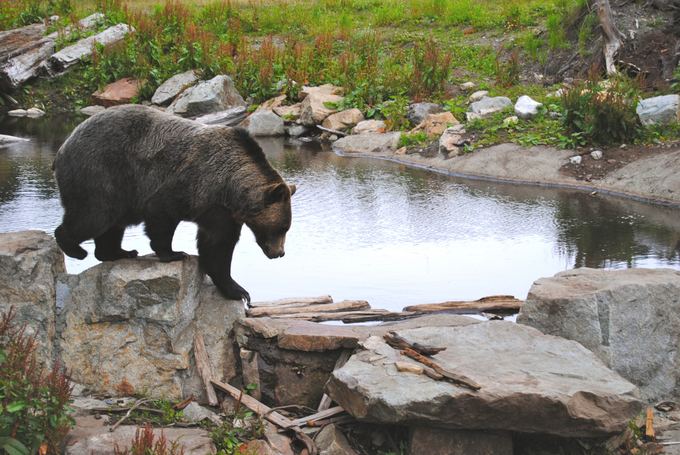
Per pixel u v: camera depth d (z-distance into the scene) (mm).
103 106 23297
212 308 6656
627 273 6867
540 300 6469
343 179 14812
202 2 30625
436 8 26438
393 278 9398
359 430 5664
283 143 18719
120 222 6555
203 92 21062
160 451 4980
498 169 14977
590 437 5367
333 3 29406
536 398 5148
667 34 19062
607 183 13828
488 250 10500
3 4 28250
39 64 24453
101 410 5910
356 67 21500
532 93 18484
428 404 5160
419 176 15148
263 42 23891
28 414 5145
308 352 6273
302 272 9617
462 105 18578
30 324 6266
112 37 25547
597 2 19031
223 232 6406
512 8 24109
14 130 20109
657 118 15062
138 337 6266
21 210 12086
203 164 6266
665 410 6188
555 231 11352
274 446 5477
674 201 12742
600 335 6227
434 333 6152
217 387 6199
